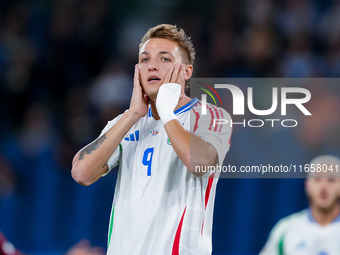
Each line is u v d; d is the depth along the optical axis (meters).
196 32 32.66
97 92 29.95
